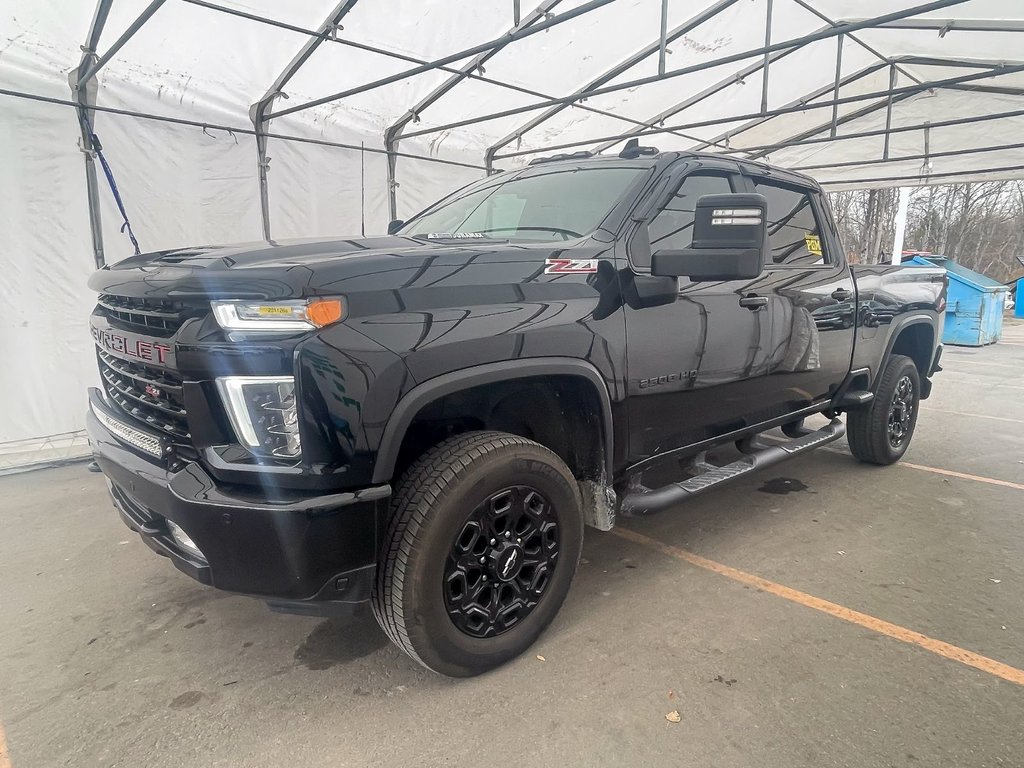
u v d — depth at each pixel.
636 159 3.11
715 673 2.40
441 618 2.19
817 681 2.35
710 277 2.38
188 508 1.91
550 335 2.32
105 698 2.30
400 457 2.38
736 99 9.58
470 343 2.11
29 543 3.69
